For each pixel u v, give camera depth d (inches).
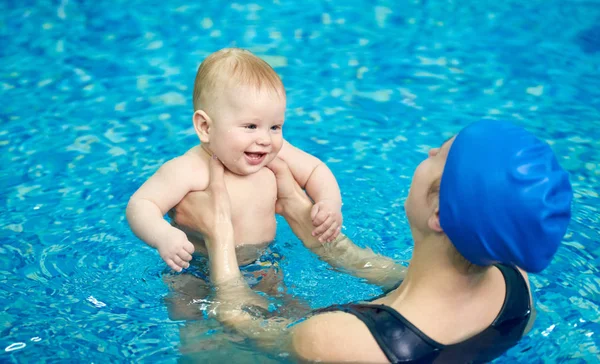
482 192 77.9
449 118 186.9
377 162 167.2
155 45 224.1
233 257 115.0
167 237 114.9
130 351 106.7
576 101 194.1
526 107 191.6
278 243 132.6
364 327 86.6
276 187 132.0
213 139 123.8
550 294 115.1
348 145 174.6
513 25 237.1
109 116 187.2
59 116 186.5
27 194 154.1
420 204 86.5
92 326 112.7
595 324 107.2
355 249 128.0
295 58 217.9
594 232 135.7
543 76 207.3
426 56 219.5
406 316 87.3
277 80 123.8
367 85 203.9
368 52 221.8
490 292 92.0
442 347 86.7
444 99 196.4
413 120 186.1
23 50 220.4
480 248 79.9
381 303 92.9
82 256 132.4
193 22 238.4
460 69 211.9
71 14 241.8
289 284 120.0
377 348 85.4
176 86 201.8
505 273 96.5
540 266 79.6
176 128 181.9
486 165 78.3
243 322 103.0
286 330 97.3
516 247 78.4
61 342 109.3
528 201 76.5
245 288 111.1
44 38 227.0
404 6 250.7
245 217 127.1
